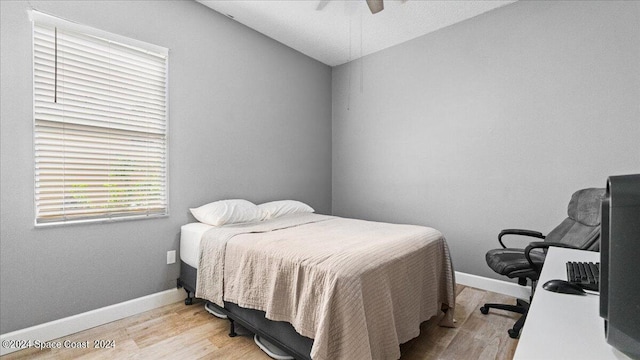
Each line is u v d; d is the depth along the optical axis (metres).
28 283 1.91
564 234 2.14
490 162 2.85
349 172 4.03
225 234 2.20
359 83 3.90
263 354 1.84
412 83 3.38
